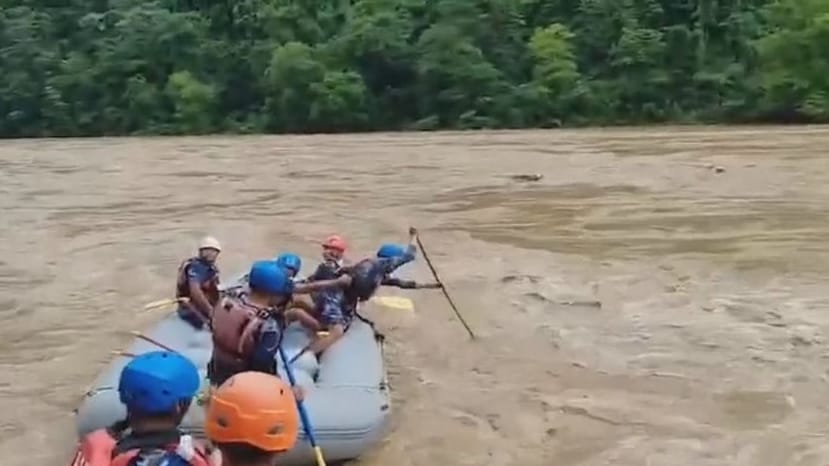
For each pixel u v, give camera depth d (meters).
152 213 19.88
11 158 32.62
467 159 28.58
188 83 49.03
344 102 46.50
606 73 46.25
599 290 12.74
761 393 9.05
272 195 22.09
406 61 47.50
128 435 3.39
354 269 8.86
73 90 50.53
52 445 8.21
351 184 23.58
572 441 8.12
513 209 19.31
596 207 19.23
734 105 42.62
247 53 50.38
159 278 13.96
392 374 9.62
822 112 40.53
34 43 51.78
